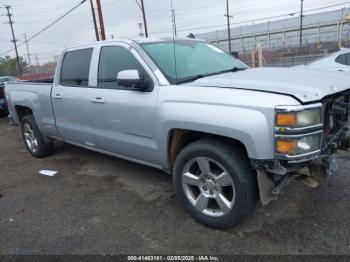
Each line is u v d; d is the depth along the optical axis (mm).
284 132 2535
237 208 2916
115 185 4367
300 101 2578
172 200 3814
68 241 3145
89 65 4316
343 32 50719
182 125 3104
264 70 3729
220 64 4133
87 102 4246
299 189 3811
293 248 2814
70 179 4723
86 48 4414
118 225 3367
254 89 2793
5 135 8438
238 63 4418
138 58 3660
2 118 11398
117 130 3926
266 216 3316
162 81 3416
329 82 3057
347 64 8711
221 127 2803
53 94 4914
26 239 3229
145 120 3510
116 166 5078
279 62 31016
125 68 3816
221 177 2979
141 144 3668
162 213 3539
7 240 3234
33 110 5438
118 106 3787
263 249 2828
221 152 2896
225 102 2818
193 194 3318
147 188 4191
